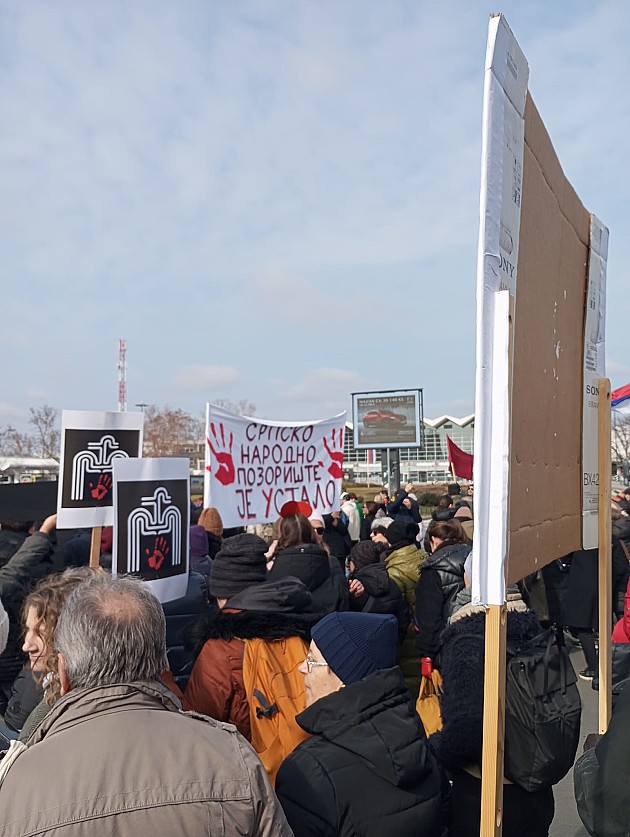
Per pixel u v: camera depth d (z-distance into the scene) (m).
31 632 2.84
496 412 1.94
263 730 2.89
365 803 2.16
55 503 5.18
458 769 2.67
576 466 3.07
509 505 2.03
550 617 6.62
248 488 6.97
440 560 5.00
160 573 4.20
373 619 2.61
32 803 1.64
